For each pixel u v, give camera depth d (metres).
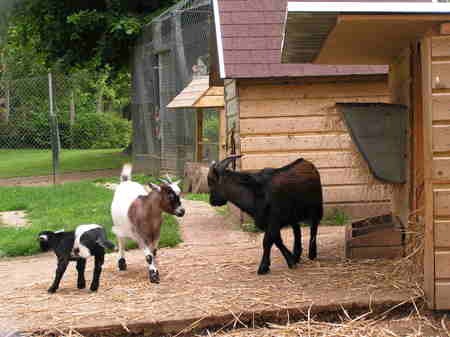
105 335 2.56
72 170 10.86
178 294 2.96
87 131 17.16
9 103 11.87
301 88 4.89
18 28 10.43
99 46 10.75
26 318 2.67
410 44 3.16
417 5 2.48
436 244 2.69
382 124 3.26
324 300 2.76
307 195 3.47
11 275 3.62
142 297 2.94
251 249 4.01
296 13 2.47
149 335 2.59
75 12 10.91
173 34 8.25
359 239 3.50
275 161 4.90
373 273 3.17
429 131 2.67
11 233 4.87
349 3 2.47
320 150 4.91
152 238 3.30
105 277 3.40
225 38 4.86
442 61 2.65
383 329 2.58
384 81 4.91
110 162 12.05
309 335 2.54
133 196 3.40
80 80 15.61
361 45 3.12
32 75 11.74
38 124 12.40
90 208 5.95
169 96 8.56
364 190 4.74
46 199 6.85
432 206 2.69
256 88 4.87
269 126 4.89
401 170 3.32
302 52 3.28
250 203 3.35
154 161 9.09
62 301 2.93
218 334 2.59
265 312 2.66
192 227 5.01
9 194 7.33
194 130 8.02
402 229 3.43
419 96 3.11
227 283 3.12
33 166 11.49
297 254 3.54
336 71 4.77
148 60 9.24
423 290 2.82
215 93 6.98
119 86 19.83
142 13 10.60
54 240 3.10
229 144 5.52
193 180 7.30
